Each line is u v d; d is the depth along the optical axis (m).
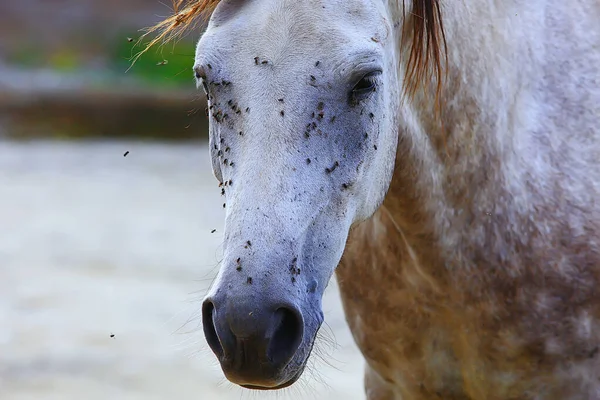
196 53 4.01
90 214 18.31
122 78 37.28
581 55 4.95
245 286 3.61
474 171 4.64
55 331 11.37
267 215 3.71
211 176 23.03
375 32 3.94
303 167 3.80
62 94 33.19
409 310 4.93
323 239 3.88
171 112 31.83
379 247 4.91
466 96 4.59
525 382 4.85
